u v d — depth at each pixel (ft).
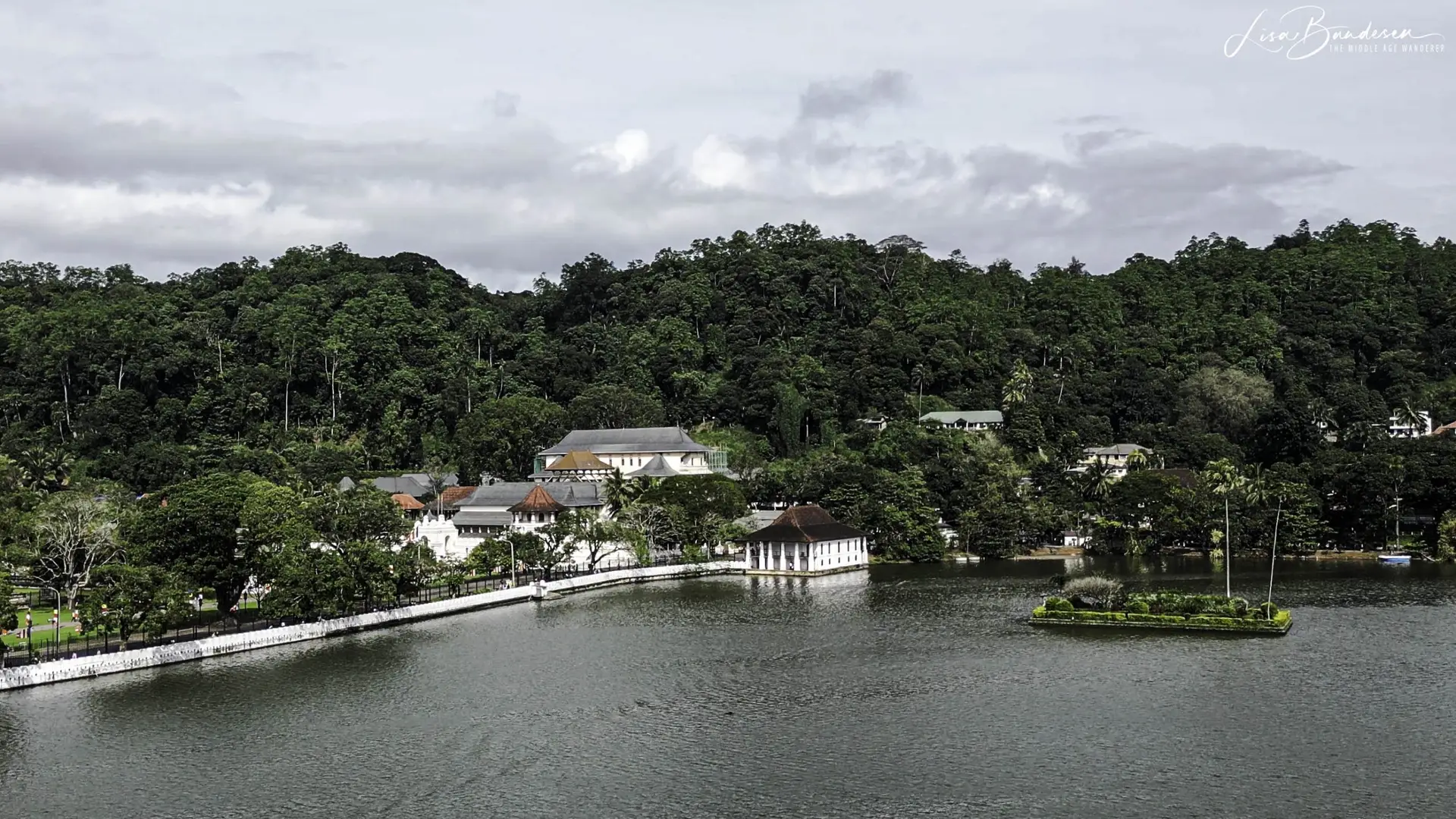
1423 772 417.28
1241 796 396.98
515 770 431.02
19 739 465.88
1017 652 614.75
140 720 490.90
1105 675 561.02
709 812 388.98
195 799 405.18
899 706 511.40
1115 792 401.70
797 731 476.54
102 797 406.82
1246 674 556.92
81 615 567.59
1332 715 485.97
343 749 455.63
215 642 609.01
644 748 456.45
